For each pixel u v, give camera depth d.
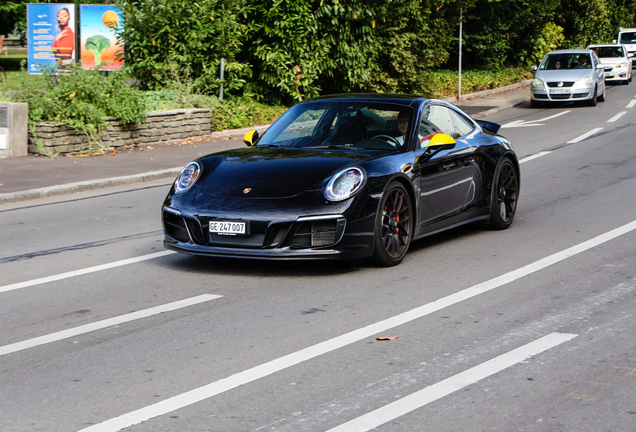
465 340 4.30
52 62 17.25
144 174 11.62
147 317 4.84
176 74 17.02
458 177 6.91
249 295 5.34
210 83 17.83
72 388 3.65
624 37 48.84
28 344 4.34
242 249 5.64
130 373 3.84
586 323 4.61
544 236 7.30
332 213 5.58
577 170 11.88
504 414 3.30
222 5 17.89
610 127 18.12
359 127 6.62
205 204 5.80
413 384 3.65
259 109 18.39
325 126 6.74
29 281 5.86
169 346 4.26
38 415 3.33
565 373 3.78
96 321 4.78
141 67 17.53
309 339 4.35
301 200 5.62
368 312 4.88
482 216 7.40
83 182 10.77
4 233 7.86
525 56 37.91
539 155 13.88
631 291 5.32
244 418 3.27
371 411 3.33
